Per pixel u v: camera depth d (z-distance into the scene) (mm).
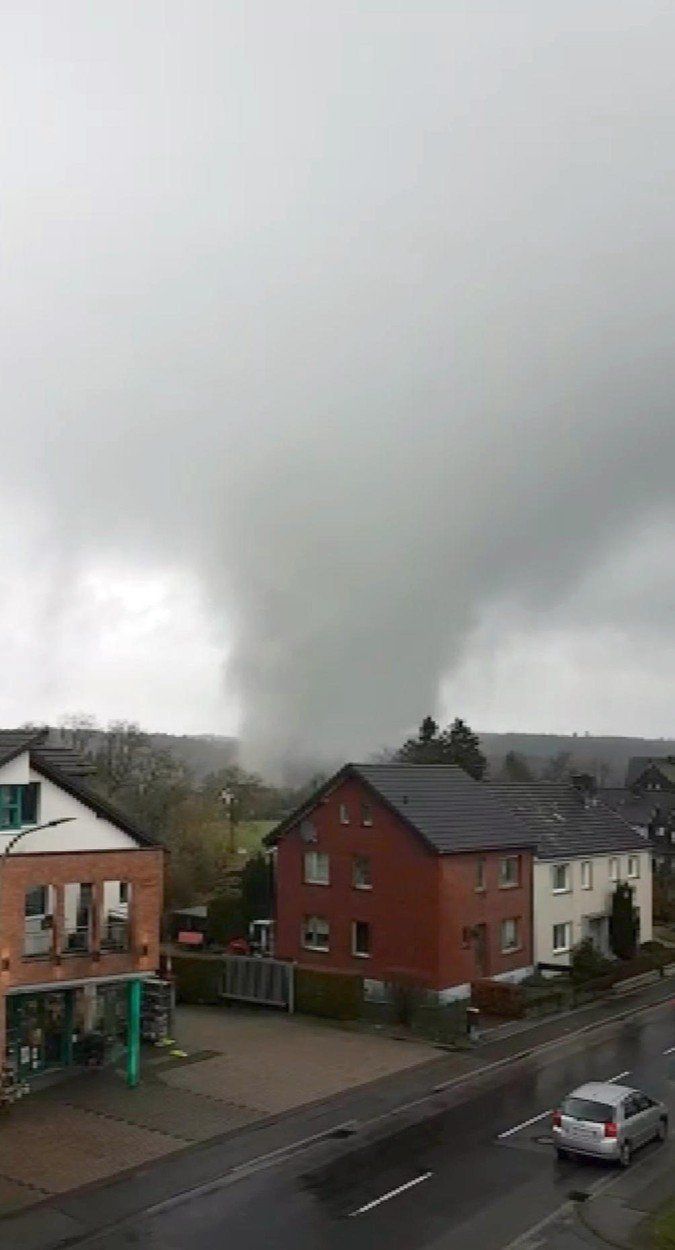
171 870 70688
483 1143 28016
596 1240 21781
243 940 56094
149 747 88000
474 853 48094
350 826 49094
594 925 57469
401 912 46812
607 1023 43781
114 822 34719
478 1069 35969
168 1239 21781
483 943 48656
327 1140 28234
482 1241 21734
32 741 32469
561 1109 26938
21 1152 26953
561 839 56344
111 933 34000
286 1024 42250
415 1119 30188
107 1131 28609
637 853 62156
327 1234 22062
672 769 134875
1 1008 30547
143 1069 34688
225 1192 24453
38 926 32531
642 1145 27344
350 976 43250
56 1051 34344
